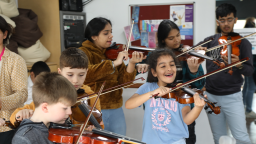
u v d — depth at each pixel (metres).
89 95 1.78
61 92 1.22
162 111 1.88
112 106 2.28
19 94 1.96
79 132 1.31
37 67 2.58
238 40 2.68
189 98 1.70
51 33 4.29
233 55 2.56
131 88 4.44
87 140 1.26
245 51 2.67
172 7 4.39
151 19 4.48
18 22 3.77
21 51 3.88
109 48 2.54
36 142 1.19
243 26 4.30
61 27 4.25
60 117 1.26
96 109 1.83
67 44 4.34
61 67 1.74
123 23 4.59
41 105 1.23
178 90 1.88
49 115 1.25
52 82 1.23
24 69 2.05
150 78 2.06
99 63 2.27
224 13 2.71
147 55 2.76
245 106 4.55
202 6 4.29
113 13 4.60
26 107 1.68
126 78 2.32
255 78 4.32
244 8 4.27
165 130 1.85
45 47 4.34
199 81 2.40
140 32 4.55
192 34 4.37
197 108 1.67
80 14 4.51
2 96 1.99
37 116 1.26
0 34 1.92
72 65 1.69
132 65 2.27
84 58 1.75
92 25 2.34
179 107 1.86
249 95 4.41
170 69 1.91
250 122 4.01
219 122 2.77
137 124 3.54
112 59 2.50
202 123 3.49
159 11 4.45
